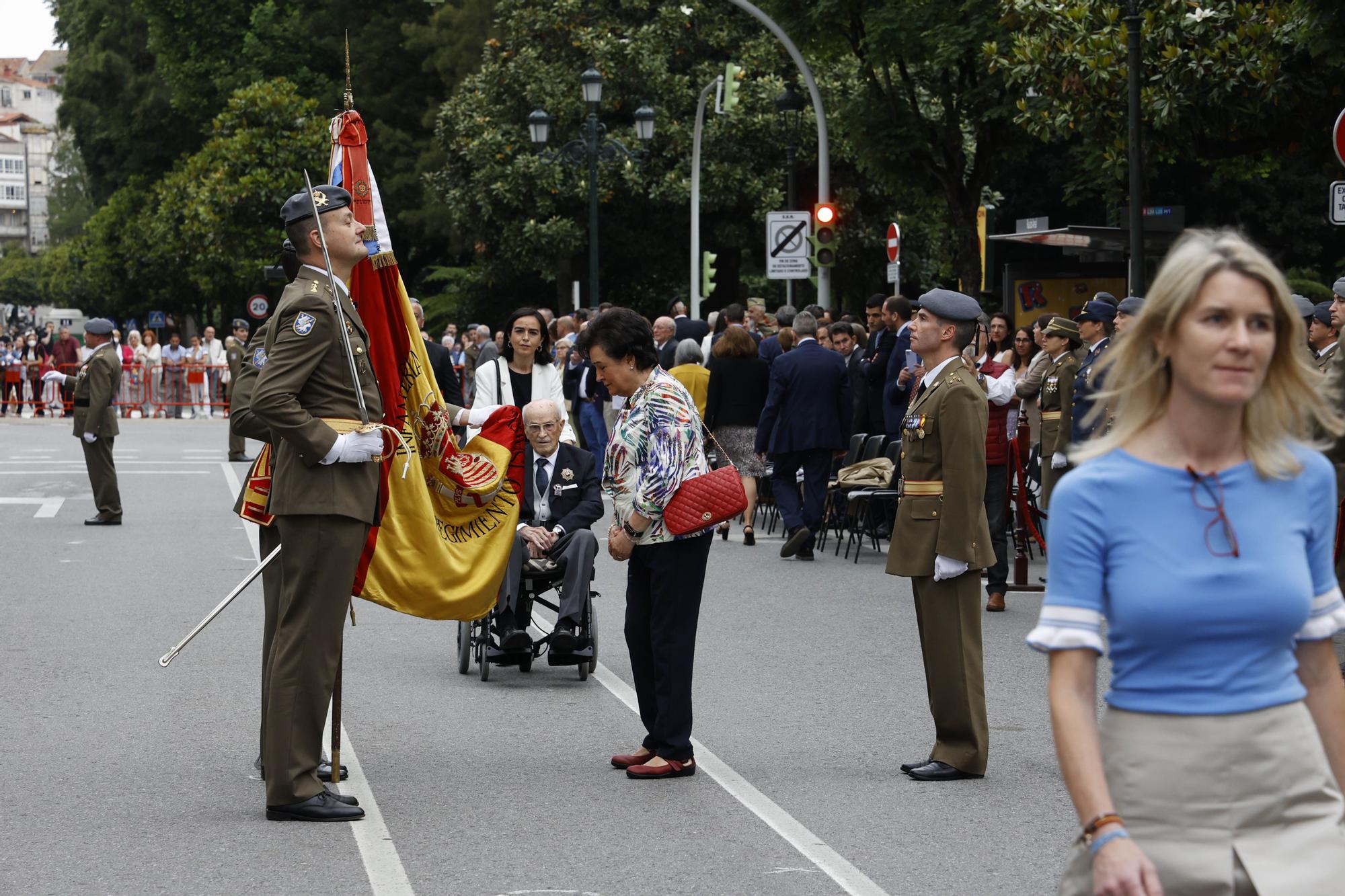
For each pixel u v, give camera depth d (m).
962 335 11.05
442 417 11.20
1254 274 4.65
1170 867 4.64
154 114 101.31
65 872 8.85
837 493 25.66
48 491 33.59
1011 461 21.05
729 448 25.66
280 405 9.58
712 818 10.01
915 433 10.99
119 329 119.75
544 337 16.53
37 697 13.75
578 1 60.62
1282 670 4.77
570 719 13.03
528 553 14.69
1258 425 4.80
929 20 37.62
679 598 11.04
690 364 25.94
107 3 104.25
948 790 10.67
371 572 10.82
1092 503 4.77
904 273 60.28
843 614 18.44
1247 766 4.65
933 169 40.59
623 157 59.31
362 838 9.54
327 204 10.10
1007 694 13.90
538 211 61.31
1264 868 4.58
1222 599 4.66
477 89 63.12
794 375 23.27
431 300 78.75
